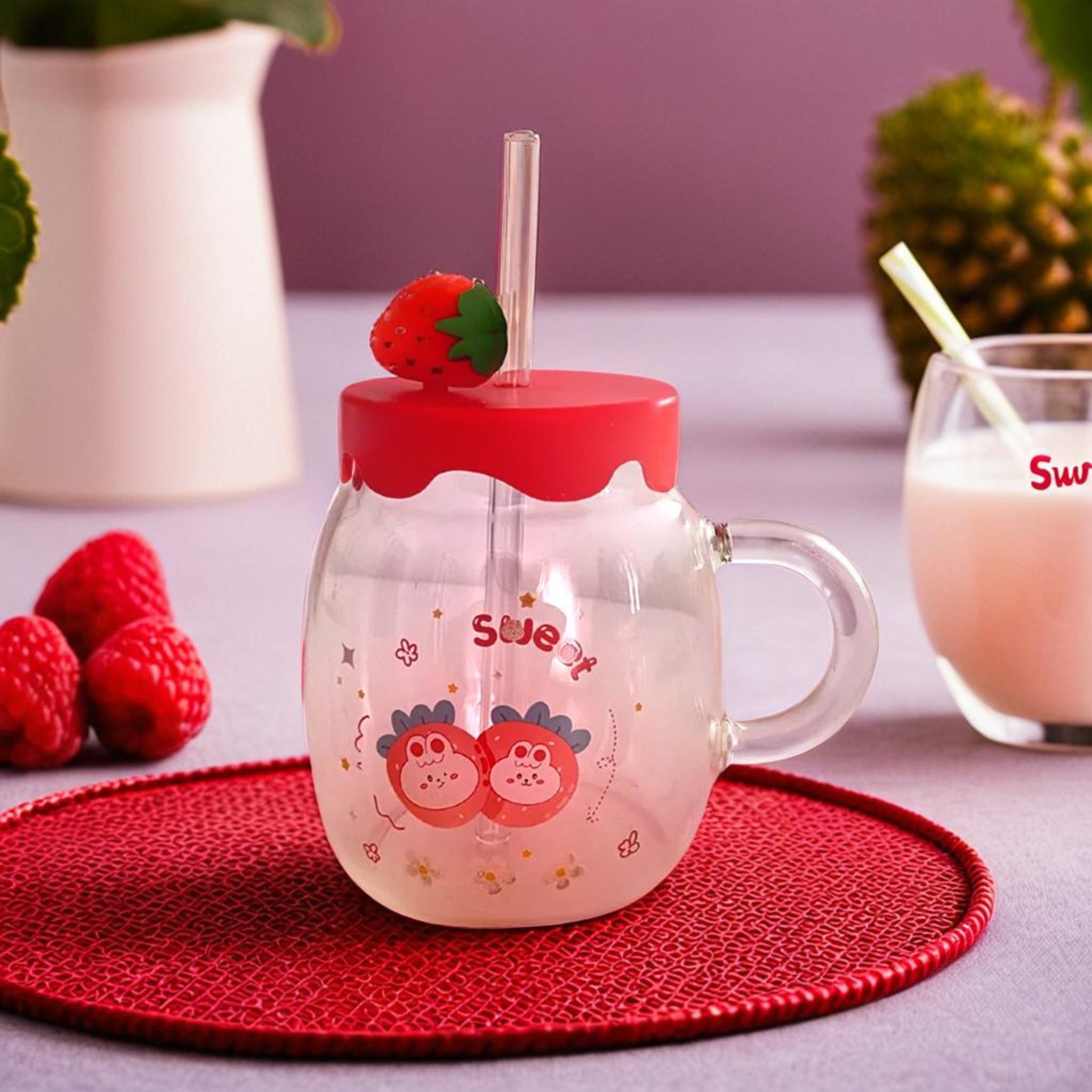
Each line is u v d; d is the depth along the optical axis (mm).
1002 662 920
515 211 762
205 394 1293
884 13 2543
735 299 2311
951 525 921
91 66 1208
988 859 827
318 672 770
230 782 877
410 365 753
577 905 763
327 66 2564
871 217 1444
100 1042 711
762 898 784
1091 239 1319
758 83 2572
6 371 1286
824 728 786
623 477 762
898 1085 694
